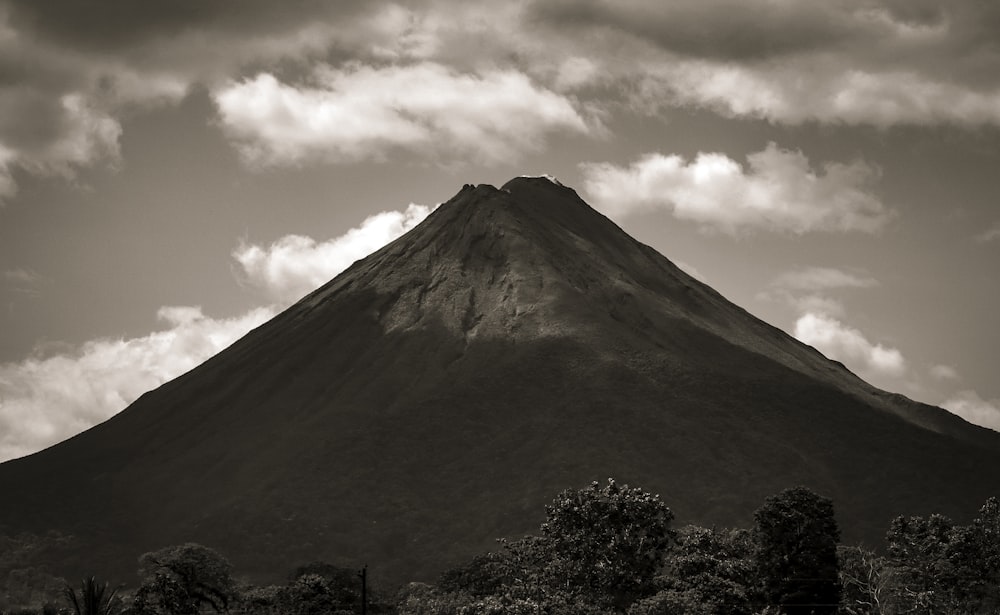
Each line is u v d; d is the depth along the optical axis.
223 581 195.75
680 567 151.88
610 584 150.88
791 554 152.75
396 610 197.75
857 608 153.75
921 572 155.12
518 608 133.25
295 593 165.38
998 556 155.25
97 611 128.25
